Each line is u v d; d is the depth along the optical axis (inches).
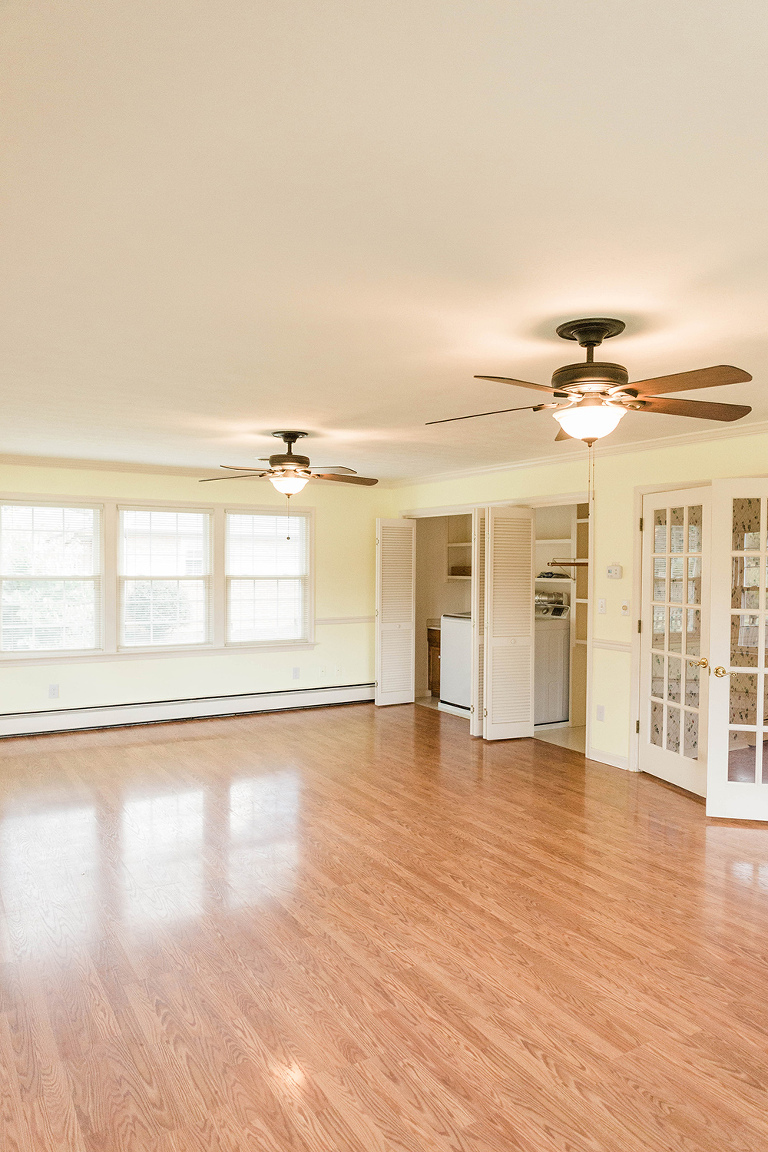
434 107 54.2
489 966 107.9
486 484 269.3
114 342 113.8
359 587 314.0
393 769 211.8
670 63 49.2
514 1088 82.8
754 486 168.7
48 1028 93.3
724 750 171.3
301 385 140.9
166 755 224.8
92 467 253.6
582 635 274.8
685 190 66.8
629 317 101.4
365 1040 91.0
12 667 244.1
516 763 219.5
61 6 43.6
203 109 54.5
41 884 134.7
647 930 118.7
